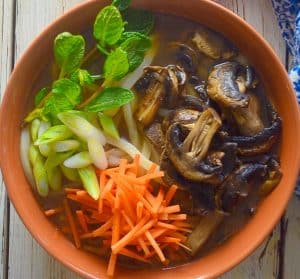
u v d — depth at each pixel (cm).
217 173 27
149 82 28
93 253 28
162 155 28
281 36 31
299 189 30
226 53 29
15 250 31
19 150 28
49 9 31
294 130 28
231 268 28
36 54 28
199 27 29
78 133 28
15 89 28
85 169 28
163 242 28
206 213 28
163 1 28
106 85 28
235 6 32
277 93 28
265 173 28
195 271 28
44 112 28
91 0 27
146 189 27
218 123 27
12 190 28
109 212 27
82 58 28
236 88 28
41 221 28
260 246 31
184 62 28
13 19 31
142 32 28
